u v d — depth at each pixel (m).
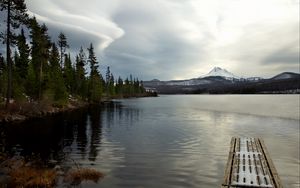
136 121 51.47
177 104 115.19
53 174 18.38
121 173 19.66
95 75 105.94
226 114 69.00
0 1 42.56
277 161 24.52
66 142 30.20
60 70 81.75
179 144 30.28
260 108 90.94
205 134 37.44
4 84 56.72
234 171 18.42
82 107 80.81
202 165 22.09
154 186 17.30
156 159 23.73
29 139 31.19
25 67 77.12
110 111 71.00
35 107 53.69
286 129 43.75
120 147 28.28
